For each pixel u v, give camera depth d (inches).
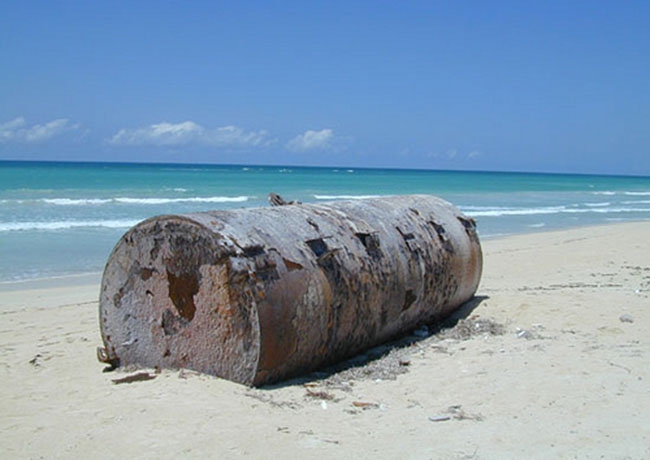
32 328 335.6
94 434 173.8
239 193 1584.6
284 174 3526.1
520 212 1282.0
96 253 631.2
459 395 211.6
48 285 488.7
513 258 611.5
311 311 221.1
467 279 331.3
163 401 195.2
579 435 179.0
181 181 2130.9
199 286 214.7
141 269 227.6
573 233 871.1
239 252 207.8
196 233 212.8
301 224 242.7
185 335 220.8
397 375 233.8
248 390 205.9
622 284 444.5
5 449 165.8
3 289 470.0
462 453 167.2
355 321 245.6
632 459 165.0
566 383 221.0
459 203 1535.4
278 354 210.4
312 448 167.0
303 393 209.0
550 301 353.1
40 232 753.0
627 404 201.8
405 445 171.2
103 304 237.3
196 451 163.6
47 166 3966.5
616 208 1489.9
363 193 1776.6
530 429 183.2
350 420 187.9
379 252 264.1
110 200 1195.9
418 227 303.1
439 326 317.4
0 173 2400.3
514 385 220.1
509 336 289.9
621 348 265.0
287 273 216.7
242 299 205.9
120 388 209.2
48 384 221.0
